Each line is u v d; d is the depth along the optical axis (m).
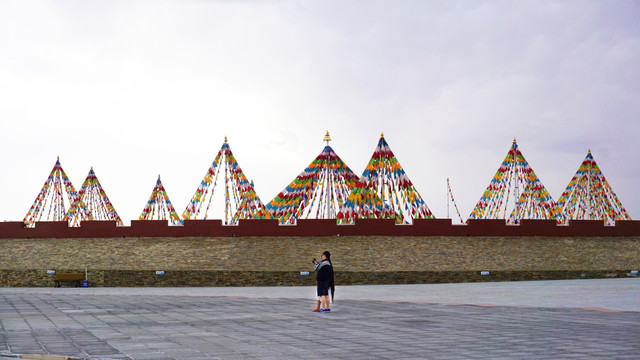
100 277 41.50
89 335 15.71
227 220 56.47
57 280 40.81
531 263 45.19
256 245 47.25
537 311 20.59
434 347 13.27
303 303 25.34
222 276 41.47
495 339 14.30
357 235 49.09
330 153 54.81
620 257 47.62
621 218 58.75
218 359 12.11
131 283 41.44
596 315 19.17
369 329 16.41
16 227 51.53
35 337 15.39
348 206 52.56
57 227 51.12
